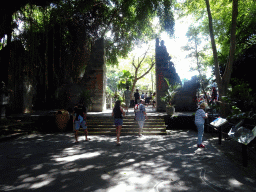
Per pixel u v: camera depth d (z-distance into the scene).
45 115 11.34
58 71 17.19
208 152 5.96
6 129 9.35
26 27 15.02
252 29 13.20
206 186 3.47
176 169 4.38
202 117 6.62
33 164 4.77
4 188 3.40
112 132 9.66
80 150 6.25
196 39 17.72
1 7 12.20
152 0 13.27
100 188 3.39
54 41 17.19
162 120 10.92
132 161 5.01
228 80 10.42
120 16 18.27
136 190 3.30
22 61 14.98
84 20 17.31
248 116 6.49
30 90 14.80
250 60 14.45
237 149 6.34
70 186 3.48
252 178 3.87
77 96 14.75
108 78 51.84
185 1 13.45
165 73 14.68
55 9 15.27
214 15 13.95
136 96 14.40
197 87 15.05
